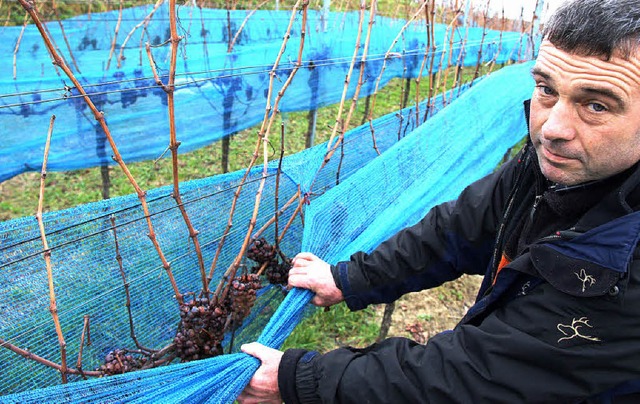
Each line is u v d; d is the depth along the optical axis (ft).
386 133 10.10
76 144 11.26
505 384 3.35
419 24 19.95
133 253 5.52
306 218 5.94
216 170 16.51
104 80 11.41
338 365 3.81
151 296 5.64
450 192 9.45
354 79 15.83
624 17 2.68
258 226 6.55
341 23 19.52
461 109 10.28
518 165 4.43
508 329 3.40
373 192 7.13
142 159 12.28
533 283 3.48
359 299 5.18
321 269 5.18
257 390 4.18
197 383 3.83
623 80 2.79
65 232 5.13
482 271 5.38
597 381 3.23
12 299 4.62
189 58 14.60
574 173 3.28
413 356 3.67
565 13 2.93
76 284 5.07
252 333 6.20
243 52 13.29
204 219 6.15
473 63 20.76
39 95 10.64
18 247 4.84
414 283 5.29
